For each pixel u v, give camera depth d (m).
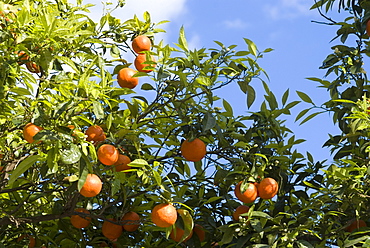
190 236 4.43
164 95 4.50
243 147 4.46
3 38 3.90
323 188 4.38
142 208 4.42
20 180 4.55
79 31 4.31
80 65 4.90
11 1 4.73
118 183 3.87
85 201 4.41
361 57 4.80
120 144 4.24
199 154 4.02
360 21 4.91
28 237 4.88
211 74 4.20
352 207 4.40
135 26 5.27
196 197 4.68
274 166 4.54
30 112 3.88
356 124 4.14
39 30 4.00
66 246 4.89
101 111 3.74
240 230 4.12
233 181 4.37
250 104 4.21
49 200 4.77
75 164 3.94
